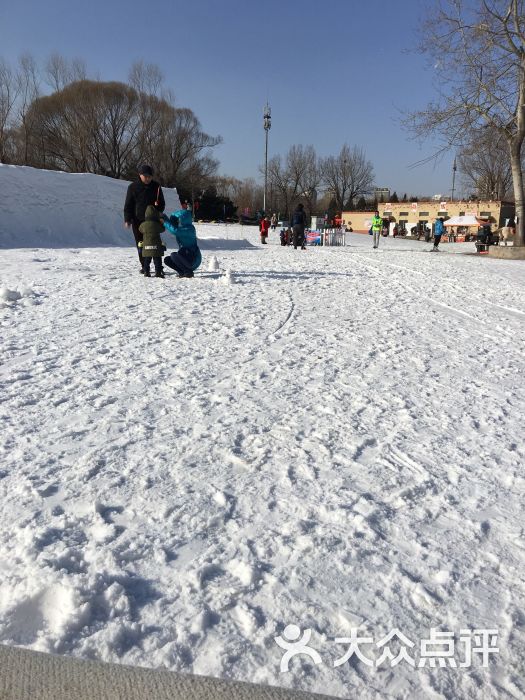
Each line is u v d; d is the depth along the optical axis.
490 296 10.52
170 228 10.53
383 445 3.55
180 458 3.26
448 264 18.03
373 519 2.68
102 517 2.63
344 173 91.00
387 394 4.55
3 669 1.72
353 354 5.79
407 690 1.77
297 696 1.64
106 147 60.72
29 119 51.94
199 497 2.83
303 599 2.13
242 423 3.81
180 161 66.69
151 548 2.40
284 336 6.43
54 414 3.89
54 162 59.06
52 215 19.08
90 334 6.17
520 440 3.73
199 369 5.03
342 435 3.67
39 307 7.53
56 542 2.41
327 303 8.88
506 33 20.89
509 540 2.56
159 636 1.93
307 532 2.55
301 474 3.11
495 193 65.25
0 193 17.84
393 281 12.32
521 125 22.61
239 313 7.64
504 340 6.79
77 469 3.09
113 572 2.22
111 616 2.01
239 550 2.40
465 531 2.62
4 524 2.55
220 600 2.11
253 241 34.28
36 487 2.87
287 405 4.20
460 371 5.36
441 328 7.34
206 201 76.56
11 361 5.08
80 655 1.85
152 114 61.91
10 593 2.09
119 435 3.56
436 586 2.23
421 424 3.95
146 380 4.67
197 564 2.30
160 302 8.18
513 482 3.12
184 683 1.67
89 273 11.05
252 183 106.81
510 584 2.26
